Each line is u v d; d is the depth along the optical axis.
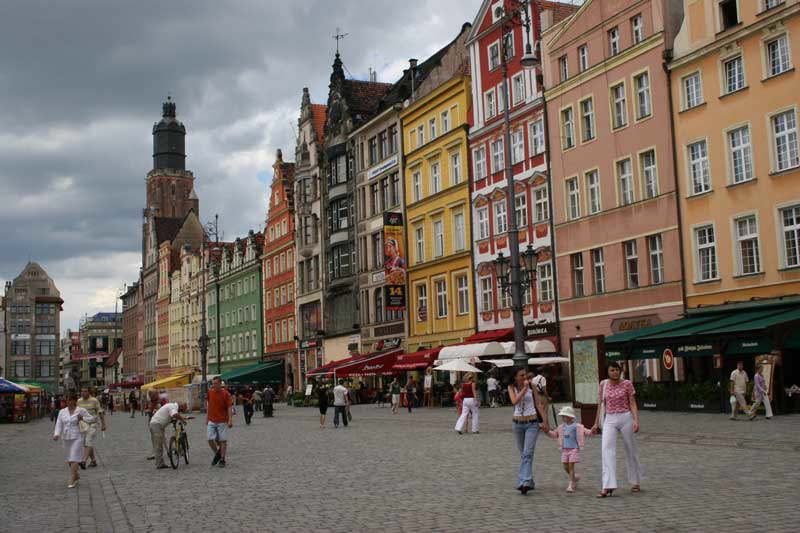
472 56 53.28
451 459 19.45
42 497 15.98
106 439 35.47
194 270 118.19
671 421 26.31
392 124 63.56
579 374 24.66
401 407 51.75
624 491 13.28
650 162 39.53
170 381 71.12
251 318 95.81
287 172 88.62
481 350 42.16
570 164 44.31
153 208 159.50
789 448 17.84
